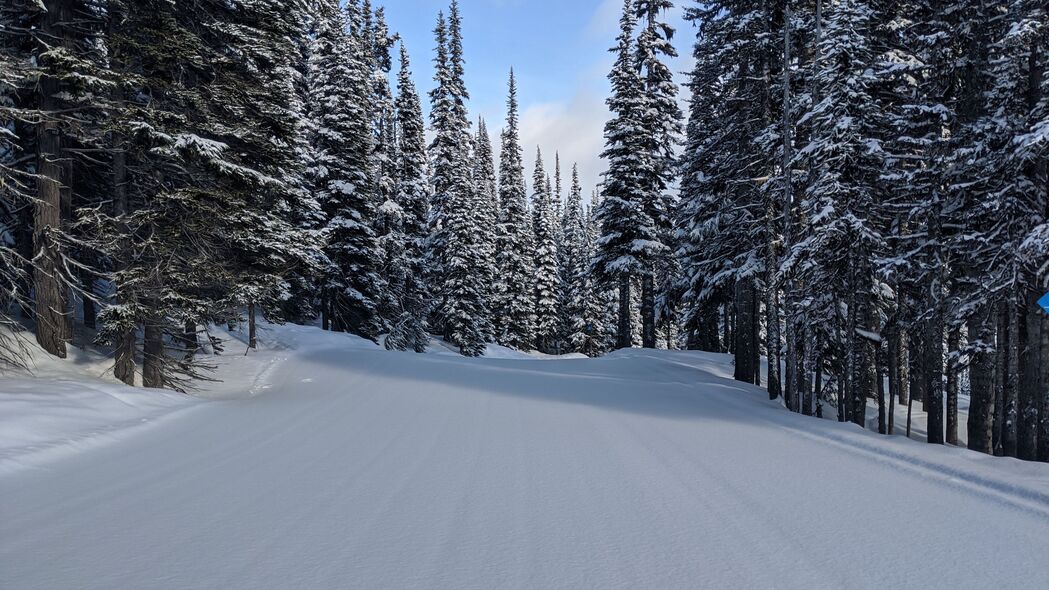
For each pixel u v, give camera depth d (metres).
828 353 16.64
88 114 13.23
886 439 8.48
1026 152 11.62
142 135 11.99
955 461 7.02
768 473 6.80
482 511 5.31
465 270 42.00
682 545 4.52
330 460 7.25
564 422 10.39
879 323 19.52
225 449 7.76
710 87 24.22
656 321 39.69
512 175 60.81
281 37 15.35
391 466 6.99
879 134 15.11
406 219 41.75
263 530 4.76
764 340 30.92
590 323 56.69
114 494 5.68
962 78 14.26
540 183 62.06
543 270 61.56
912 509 5.47
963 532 4.87
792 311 15.02
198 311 13.03
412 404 12.40
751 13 17.23
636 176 30.94
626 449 8.12
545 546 4.47
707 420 10.84
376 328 36.72
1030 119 12.23
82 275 15.62
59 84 12.70
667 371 21.28
